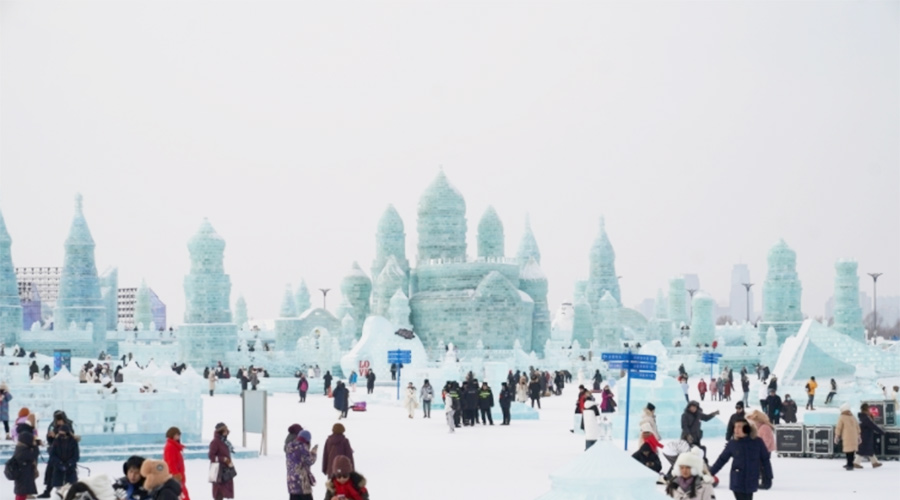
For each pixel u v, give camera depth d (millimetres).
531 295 150125
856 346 85625
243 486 34875
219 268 133125
